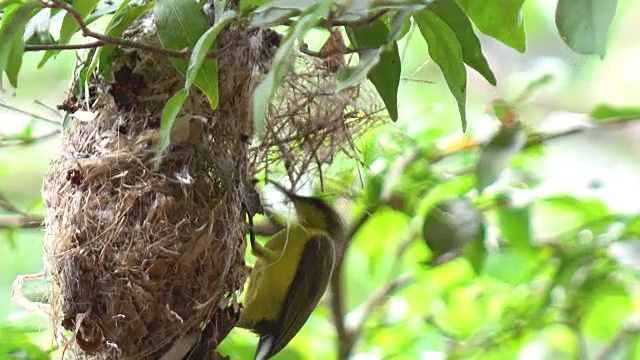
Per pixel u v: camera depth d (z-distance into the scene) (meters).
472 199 4.59
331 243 4.78
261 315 4.57
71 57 4.74
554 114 6.01
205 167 3.55
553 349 5.55
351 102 4.22
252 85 3.71
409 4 2.59
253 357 4.82
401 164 4.96
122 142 3.55
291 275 4.62
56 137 4.79
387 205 4.97
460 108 2.95
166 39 2.82
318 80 4.09
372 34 3.17
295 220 4.70
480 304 5.80
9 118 4.95
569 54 4.88
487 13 2.81
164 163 3.49
